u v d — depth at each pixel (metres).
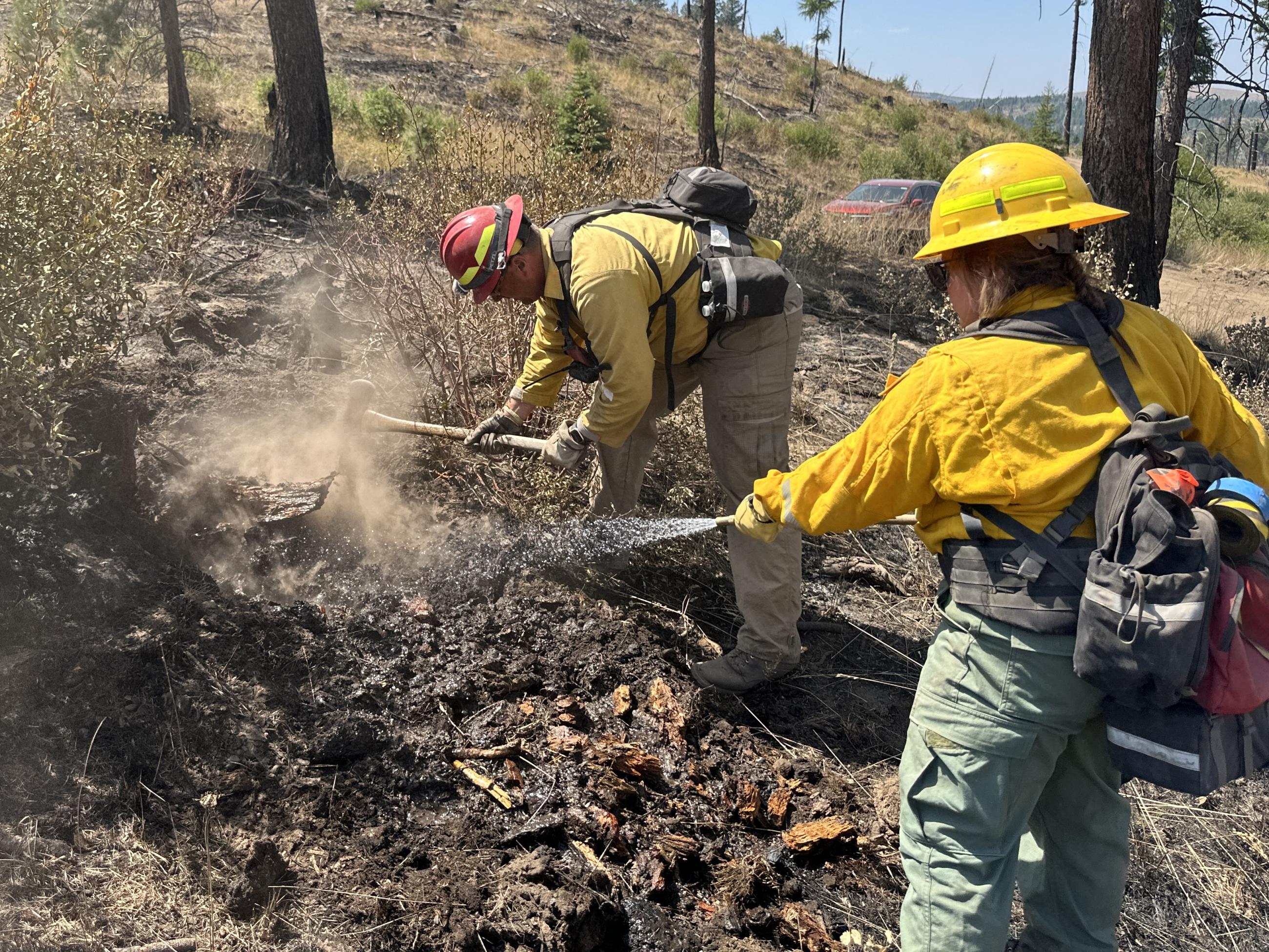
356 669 2.88
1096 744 1.97
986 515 1.76
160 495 3.47
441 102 20.20
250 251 5.79
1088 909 2.08
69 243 2.87
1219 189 11.36
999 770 1.79
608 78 27.33
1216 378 1.93
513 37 30.47
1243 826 3.05
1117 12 7.89
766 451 3.10
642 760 2.80
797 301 3.06
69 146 3.26
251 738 2.49
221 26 21.42
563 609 3.40
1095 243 6.91
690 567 3.99
